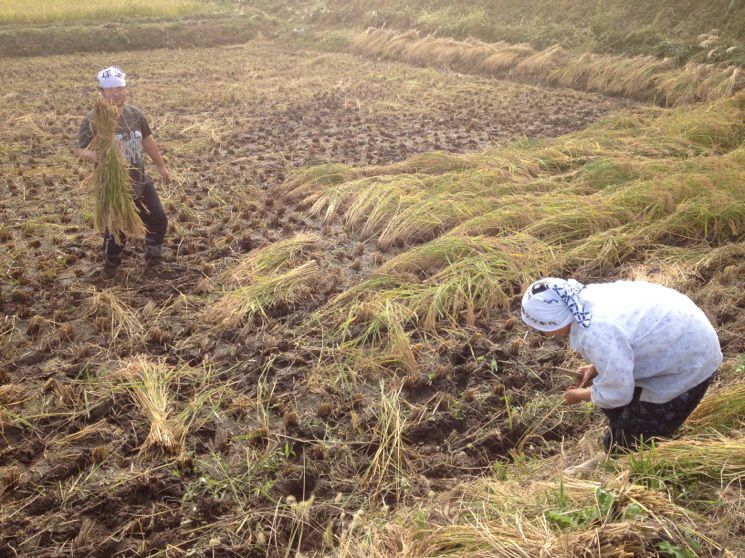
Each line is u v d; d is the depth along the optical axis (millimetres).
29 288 5473
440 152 8172
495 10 17719
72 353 4621
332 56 17469
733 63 12320
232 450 3799
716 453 3057
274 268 5793
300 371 4484
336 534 3279
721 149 8305
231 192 7559
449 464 3732
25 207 7109
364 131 10172
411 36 17188
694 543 2574
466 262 5543
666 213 6391
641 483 2979
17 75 15055
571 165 7879
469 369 4504
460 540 2766
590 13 16016
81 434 3828
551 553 2520
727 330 4719
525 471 3557
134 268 5801
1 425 3865
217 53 18750
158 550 3174
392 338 4633
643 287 2926
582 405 4129
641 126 9375
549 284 2852
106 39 19094
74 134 9875
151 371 4316
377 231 6582
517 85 13586
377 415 4062
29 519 3303
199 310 5203
